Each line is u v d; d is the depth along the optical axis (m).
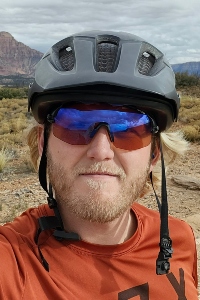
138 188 0.39
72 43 0.38
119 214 0.37
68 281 0.36
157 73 0.39
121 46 0.38
